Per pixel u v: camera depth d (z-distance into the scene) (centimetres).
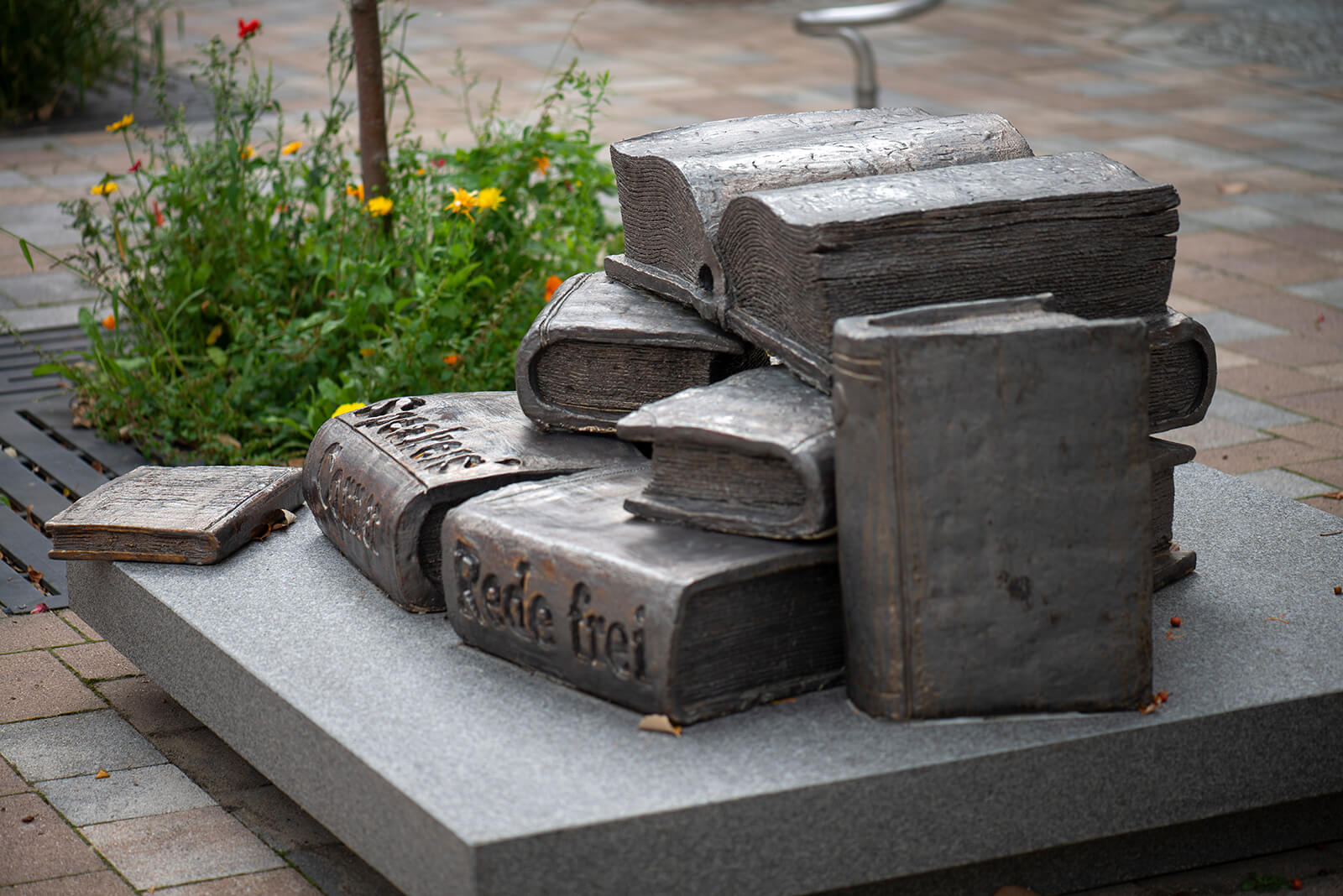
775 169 300
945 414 237
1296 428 504
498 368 479
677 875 229
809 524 251
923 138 308
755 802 230
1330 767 268
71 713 334
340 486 319
